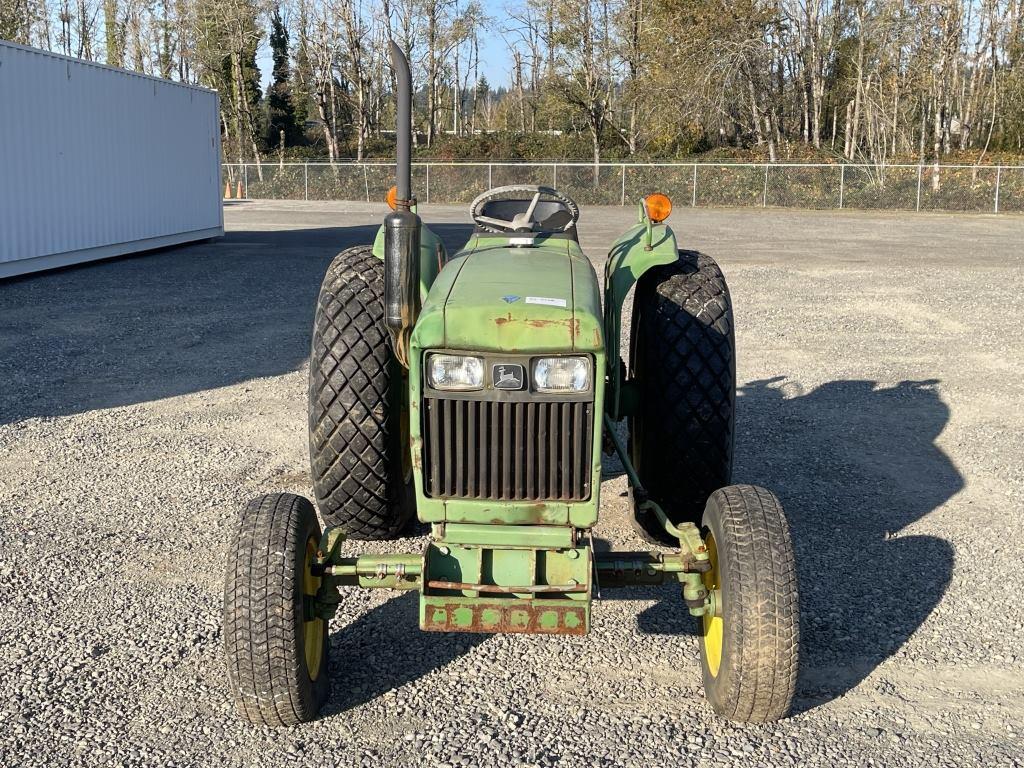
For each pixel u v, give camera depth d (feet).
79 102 48.08
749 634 9.49
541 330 9.66
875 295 41.27
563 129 163.53
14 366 26.96
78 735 10.25
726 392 12.93
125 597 13.35
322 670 10.73
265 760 9.86
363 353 13.06
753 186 114.52
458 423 9.93
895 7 129.08
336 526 13.91
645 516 14.05
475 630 9.84
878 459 19.36
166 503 16.75
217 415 22.30
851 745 10.07
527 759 9.84
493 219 14.19
